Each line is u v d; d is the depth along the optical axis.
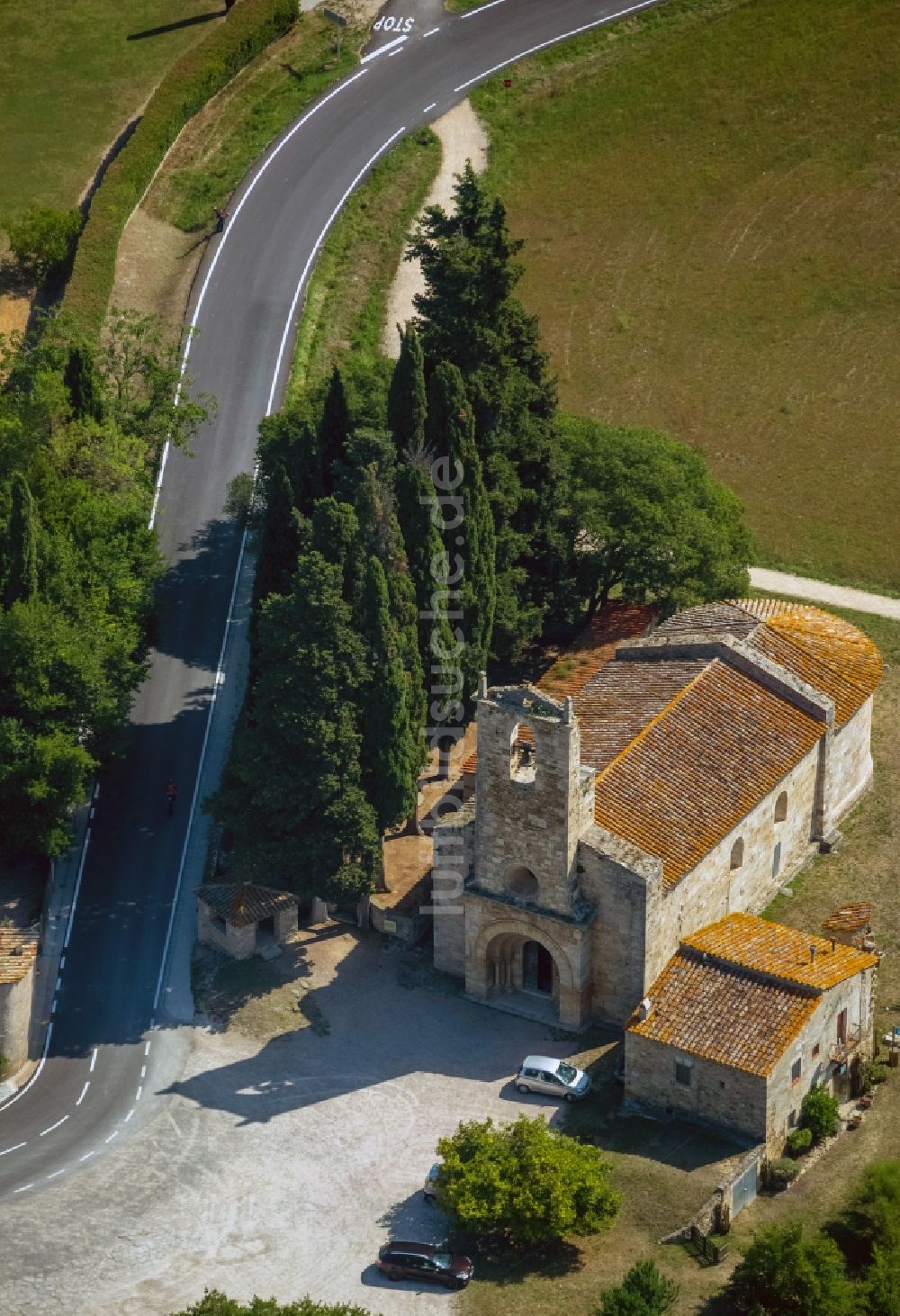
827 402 148.50
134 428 131.12
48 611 104.50
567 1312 78.50
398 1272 80.88
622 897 90.44
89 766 102.50
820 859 103.62
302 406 124.06
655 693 100.50
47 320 138.88
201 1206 85.38
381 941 100.31
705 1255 80.81
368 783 97.00
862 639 108.38
